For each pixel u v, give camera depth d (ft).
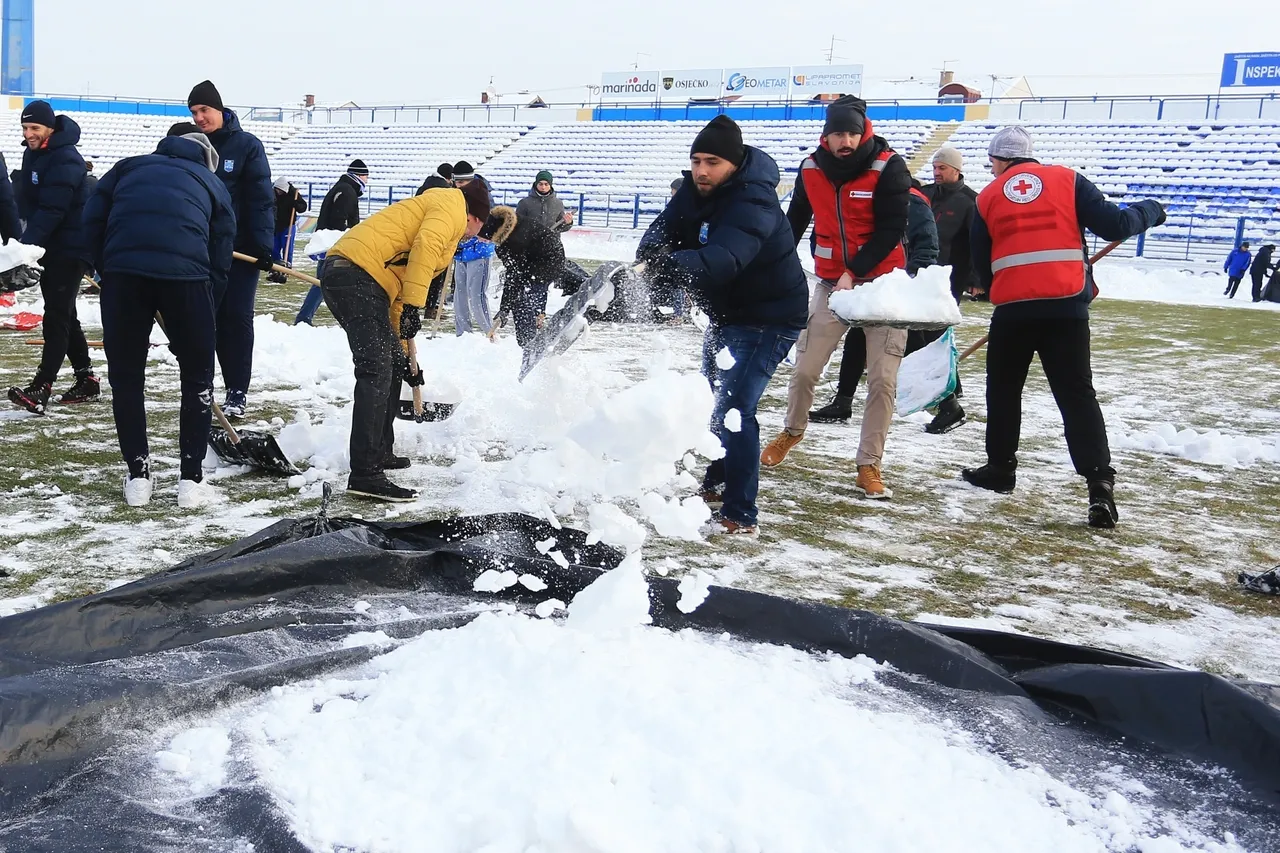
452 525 11.50
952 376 19.70
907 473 18.04
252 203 18.35
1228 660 10.37
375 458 14.79
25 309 35.91
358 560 10.07
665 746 6.84
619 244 87.15
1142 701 8.02
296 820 6.16
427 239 14.66
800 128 121.39
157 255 13.52
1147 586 12.66
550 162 124.26
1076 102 111.55
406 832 6.04
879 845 6.05
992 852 6.16
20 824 6.10
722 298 13.35
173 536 12.64
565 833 5.70
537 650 7.92
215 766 6.82
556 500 14.52
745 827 5.98
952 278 27.94
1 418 18.69
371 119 145.59
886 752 7.05
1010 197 15.87
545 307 20.44
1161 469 19.24
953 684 8.72
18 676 7.31
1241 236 66.44
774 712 7.42
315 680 8.07
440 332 34.04
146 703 7.24
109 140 143.64
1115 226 15.26
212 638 8.79
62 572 11.16
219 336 18.80
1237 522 15.79
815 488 16.63
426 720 7.18
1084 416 15.38
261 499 14.55
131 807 6.30
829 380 28.94
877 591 11.92
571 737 6.87
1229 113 105.40
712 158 12.02
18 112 142.20
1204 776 7.41
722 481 15.12
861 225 15.79
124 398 13.79
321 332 29.71
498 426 18.70
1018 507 16.15
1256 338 43.37
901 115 119.55
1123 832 6.63
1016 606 11.68
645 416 8.11
